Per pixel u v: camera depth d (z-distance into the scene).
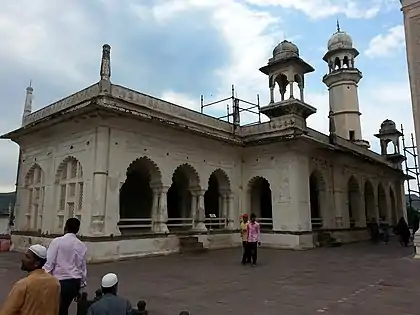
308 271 8.49
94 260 9.95
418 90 11.51
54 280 2.64
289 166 14.95
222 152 15.46
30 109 15.41
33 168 14.23
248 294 6.02
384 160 24.14
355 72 22.42
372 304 5.32
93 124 11.08
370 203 22.42
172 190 17.22
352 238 18.48
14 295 2.41
